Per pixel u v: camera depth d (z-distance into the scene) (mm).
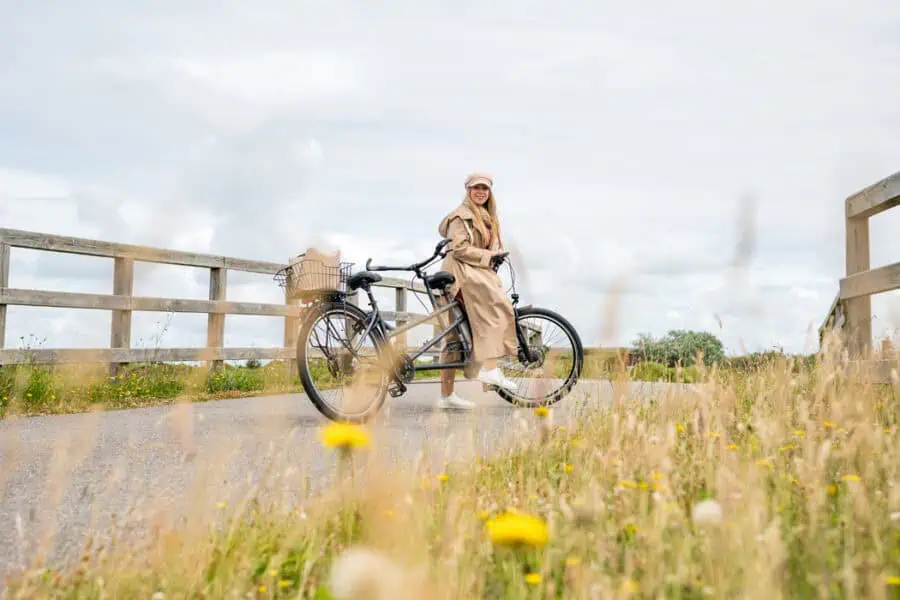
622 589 1664
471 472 2990
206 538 2209
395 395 6492
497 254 6852
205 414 6648
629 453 2996
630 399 4039
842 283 6559
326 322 6133
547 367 5898
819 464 2414
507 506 2613
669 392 3998
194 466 3975
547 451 3434
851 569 1710
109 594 2014
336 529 2383
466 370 6969
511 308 6852
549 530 2119
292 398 7926
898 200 5699
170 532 2289
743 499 2178
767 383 4516
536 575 1878
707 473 2664
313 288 6082
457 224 6891
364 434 2377
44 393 7496
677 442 3172
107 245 9672
